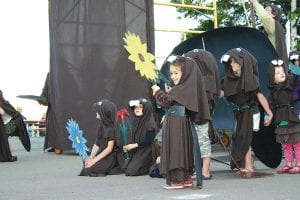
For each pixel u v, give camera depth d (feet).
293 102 26.73
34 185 24.82
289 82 26.78
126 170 28.22
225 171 28.14
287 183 23.15
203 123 22.31
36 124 85.76
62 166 33.73
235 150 25.63
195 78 21.49
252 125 25.45
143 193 21.20
